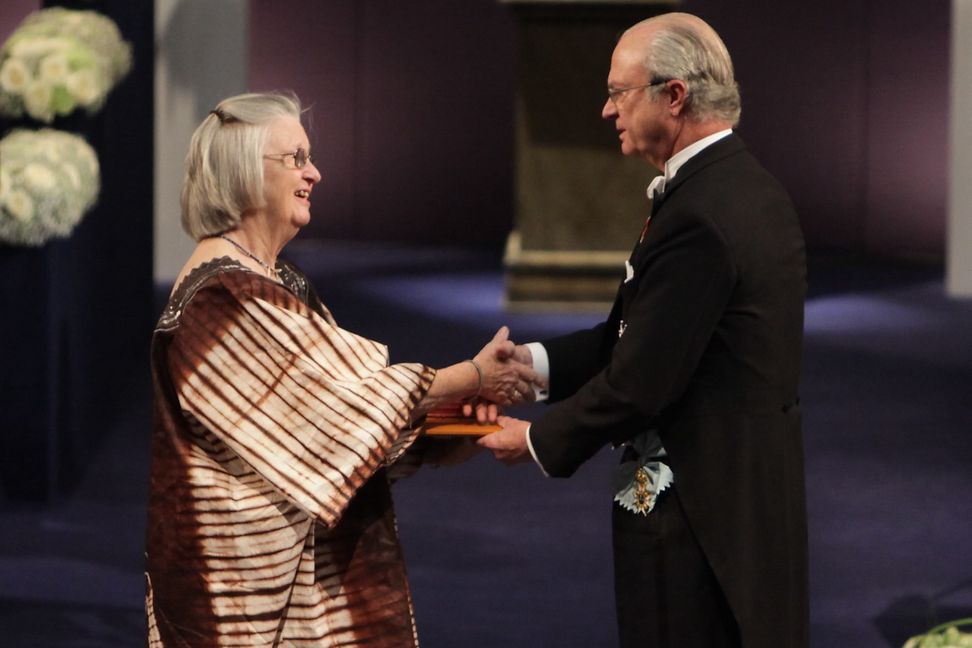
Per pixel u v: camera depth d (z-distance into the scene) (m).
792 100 34.91
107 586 12.47
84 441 16.59
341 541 7.11
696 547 6.99
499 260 34.59
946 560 13.35
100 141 17.42
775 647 6.91
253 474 6.86
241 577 6.82
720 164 6.91
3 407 14.78
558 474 7.12
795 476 7.04
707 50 6.96
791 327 6.95
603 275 27.05
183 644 6.83
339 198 37.22
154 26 22.48
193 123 30.14
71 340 15.75
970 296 29.12
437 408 7.56
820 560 13.37
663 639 7.09
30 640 11.14
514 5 26.30
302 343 6.80
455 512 15.04
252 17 36.41
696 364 6.82
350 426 6.80
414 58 36.62
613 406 6.86
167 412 6.84
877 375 21.84
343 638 7.05
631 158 26.86
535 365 7.70
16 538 13.81
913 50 33.69
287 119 7.02
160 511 6.86
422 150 36.97
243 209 6.98
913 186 34.03
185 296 6.80
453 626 11.64
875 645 11.25
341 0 36.44
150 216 22.47
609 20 26.42
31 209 14.16
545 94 26.78
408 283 30.73
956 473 16.41
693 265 6.73
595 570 13.15
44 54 14.87
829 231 35.25
